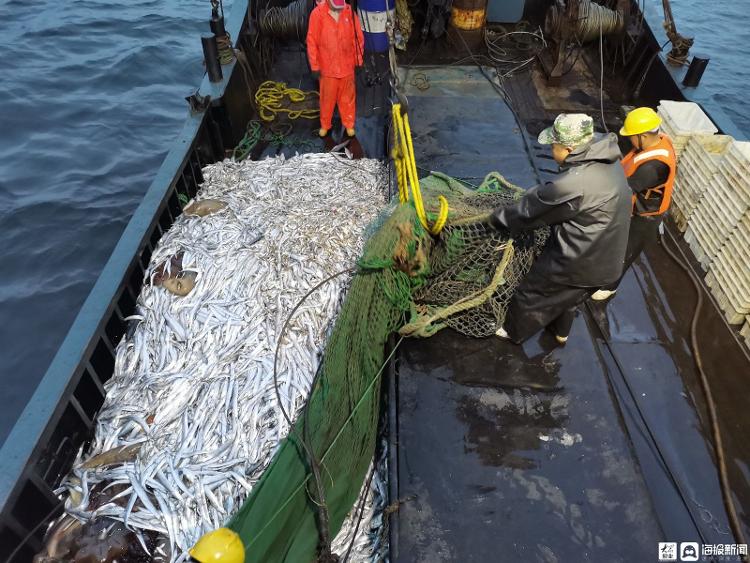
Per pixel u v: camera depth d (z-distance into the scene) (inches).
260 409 160.9
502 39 362.3
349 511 146.8
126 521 138.1
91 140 403.2
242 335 179.5
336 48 253.0
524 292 153.4
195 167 258.4
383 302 150.6
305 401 163.3
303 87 333.4
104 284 183.2
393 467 139.9
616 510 132.4
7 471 131.2
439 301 171.5
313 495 139.0
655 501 143.1
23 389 258.7
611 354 178.5
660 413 162.4
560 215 130.3
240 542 115.4
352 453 147.9
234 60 289.1
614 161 126.6
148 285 196.9
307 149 284.2
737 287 186.2
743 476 148.9
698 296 197.6
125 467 148.1
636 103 315.6
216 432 156.7
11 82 452.8
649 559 125.0
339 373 151.4
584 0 319.3
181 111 444.8
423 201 157.0
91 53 503.8
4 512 125.3
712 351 180.9
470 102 288.4
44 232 331.6
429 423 149.6
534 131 285.3
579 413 153.0
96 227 337.1
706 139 220.8
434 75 312.3
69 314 291.0
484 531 128.0
